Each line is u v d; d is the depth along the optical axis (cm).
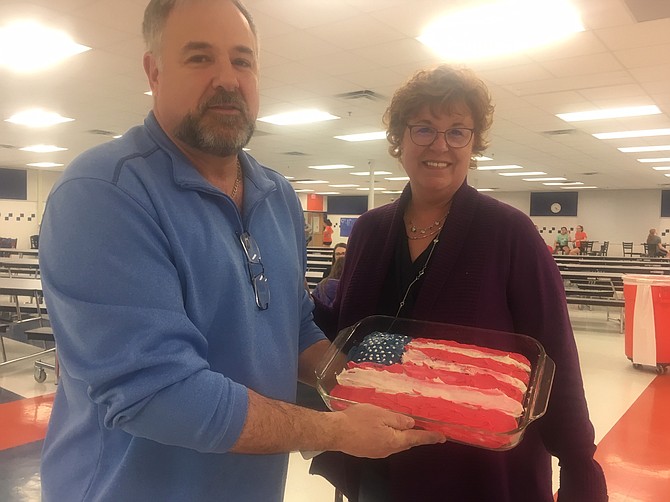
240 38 103
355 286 148
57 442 105
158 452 96
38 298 528
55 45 543
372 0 436
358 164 1542
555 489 278
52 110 863
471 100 133
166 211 95
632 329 547
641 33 499
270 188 120
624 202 2231
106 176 91
